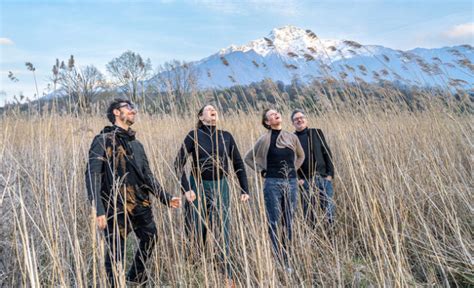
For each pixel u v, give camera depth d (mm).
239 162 3633
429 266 3168
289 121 5832
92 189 2756
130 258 3832
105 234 2943
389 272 2738
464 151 4816
